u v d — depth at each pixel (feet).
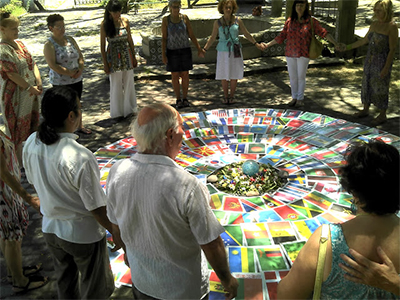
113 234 7.70
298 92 22.70
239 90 26.32
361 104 22.94
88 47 39.75
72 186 7.81
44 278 10.99
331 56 31.30
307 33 21.31
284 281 5.61
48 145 7.80
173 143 6.49
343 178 5.34
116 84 21.49
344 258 5.02
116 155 17.84
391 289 4.94
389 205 5.05
